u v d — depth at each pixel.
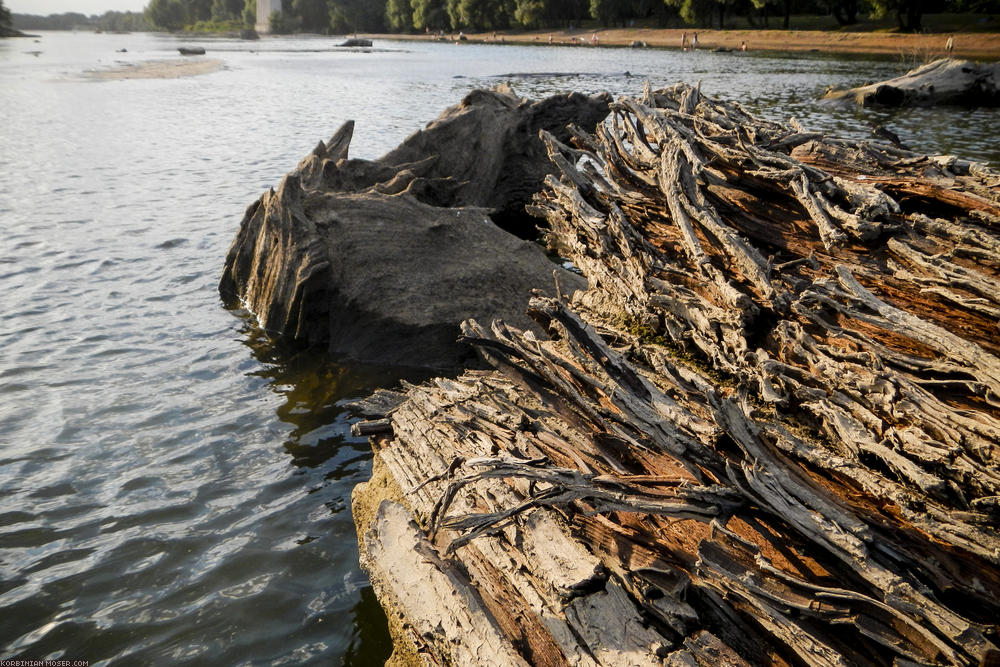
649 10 129.75
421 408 8.07
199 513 8.14
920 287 6.21
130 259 16.69
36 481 8.62
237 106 46.47
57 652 6.30
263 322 13.18
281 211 13.15
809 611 4.37
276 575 7.25
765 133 8.77
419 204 13.96
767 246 7.70
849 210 7.12
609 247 8.86
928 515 4.47
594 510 5.44
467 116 19.41
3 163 27.67
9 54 115.19
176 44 165.75
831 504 4.75
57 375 11.25
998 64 38.94
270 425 9.98
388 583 5.95
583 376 6.36
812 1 99.62
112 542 7.65
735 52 85.62
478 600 5.32
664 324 7.93
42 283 15.08
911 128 31.06
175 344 12.45
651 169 9.38
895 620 4.21
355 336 12.27
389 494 7.23
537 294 8.76
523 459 6.19
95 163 28.16
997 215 6.32
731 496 5.20
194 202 22.14
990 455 4.63
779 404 5.95
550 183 10.40
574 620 4.84
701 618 4.73
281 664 6.23
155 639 6.46
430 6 169.88
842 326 6.21
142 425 9.91
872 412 5.41
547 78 59.78
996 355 5.37
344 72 73.94
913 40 73.94
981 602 4.13
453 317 12.00
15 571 7.20
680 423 5.68
